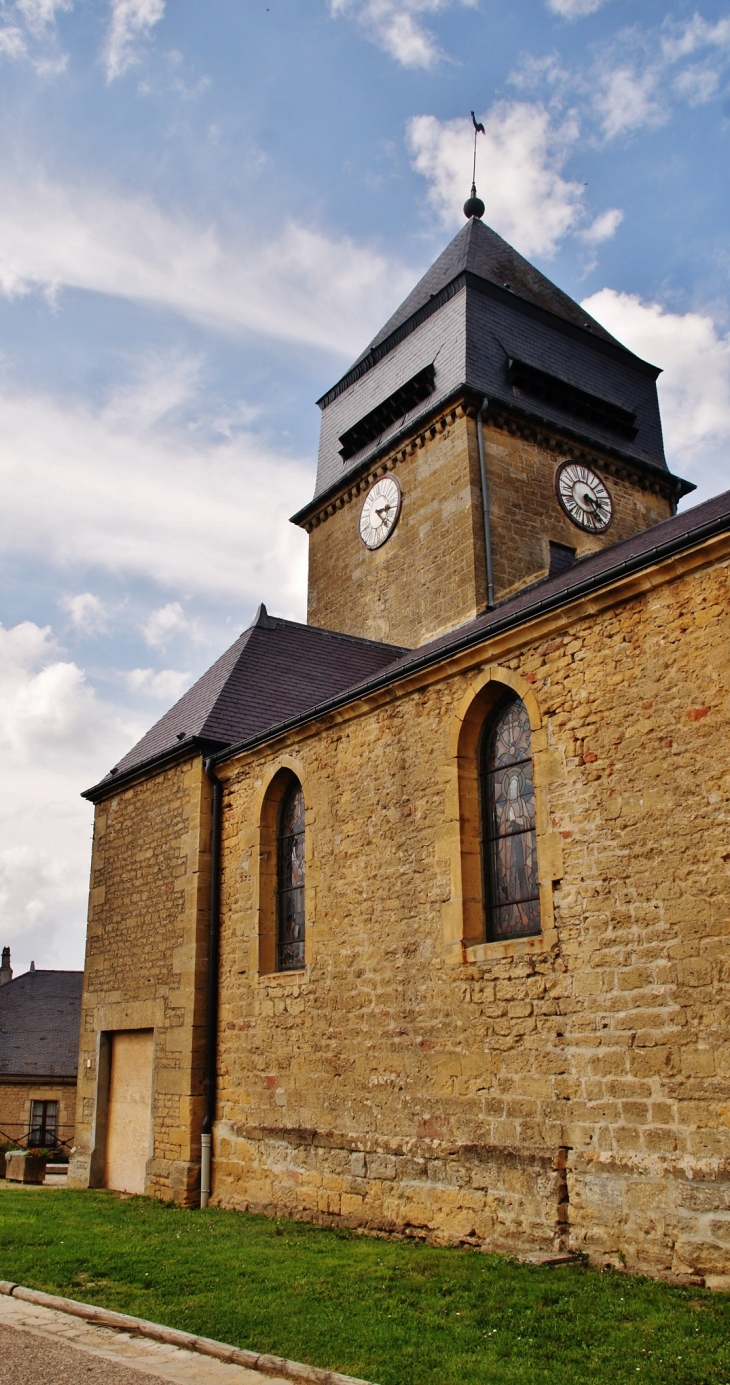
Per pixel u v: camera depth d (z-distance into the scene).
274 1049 12.73
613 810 9.08
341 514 22.80
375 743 12.05
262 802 13.93
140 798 16.53
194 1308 7.72
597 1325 6.75
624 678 9.23
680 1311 6.94
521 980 9.59
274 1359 6.38
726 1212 7.54
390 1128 10.73
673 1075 8.12
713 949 8.04
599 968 8.89
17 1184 17.27
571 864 9.33
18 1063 30.89
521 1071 9.40
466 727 10.95
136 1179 14.80
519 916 10.25
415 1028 10.68
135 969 15.64
